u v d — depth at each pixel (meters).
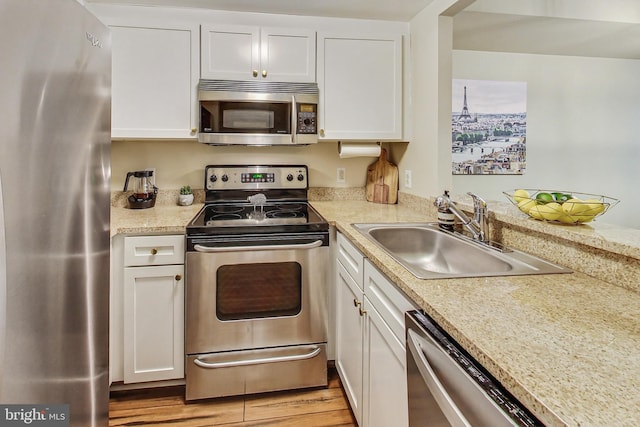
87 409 1.01
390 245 1.76
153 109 2.06
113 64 2.02
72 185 0.90
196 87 2.08
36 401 0.78
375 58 2.26
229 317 1.83
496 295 0.91
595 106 3.13
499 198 3.01
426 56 2.09
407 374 0.94
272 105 2.13
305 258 1.87
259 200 2.22
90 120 0.98
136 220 1.89
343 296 1.79
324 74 2.21
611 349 0.65
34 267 0.76
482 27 2.30
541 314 0.80
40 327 0.78
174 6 2.10
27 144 0.72
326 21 2.26
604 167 3.18
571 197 1.32
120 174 2.38
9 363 0.69
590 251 1.08
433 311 0.83
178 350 1.84
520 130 3.01
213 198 2.40
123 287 1.78
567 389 0.53
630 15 2.21
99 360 1.08
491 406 0.59
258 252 1.82
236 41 2.11
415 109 2.23
